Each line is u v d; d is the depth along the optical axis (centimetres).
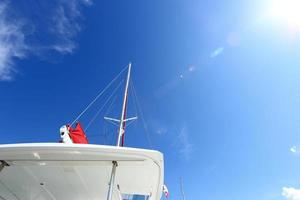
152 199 568
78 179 527
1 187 568
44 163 467
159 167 470
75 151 421
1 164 459
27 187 562
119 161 456
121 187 552
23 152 425
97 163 466
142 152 438
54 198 607
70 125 555
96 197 602
